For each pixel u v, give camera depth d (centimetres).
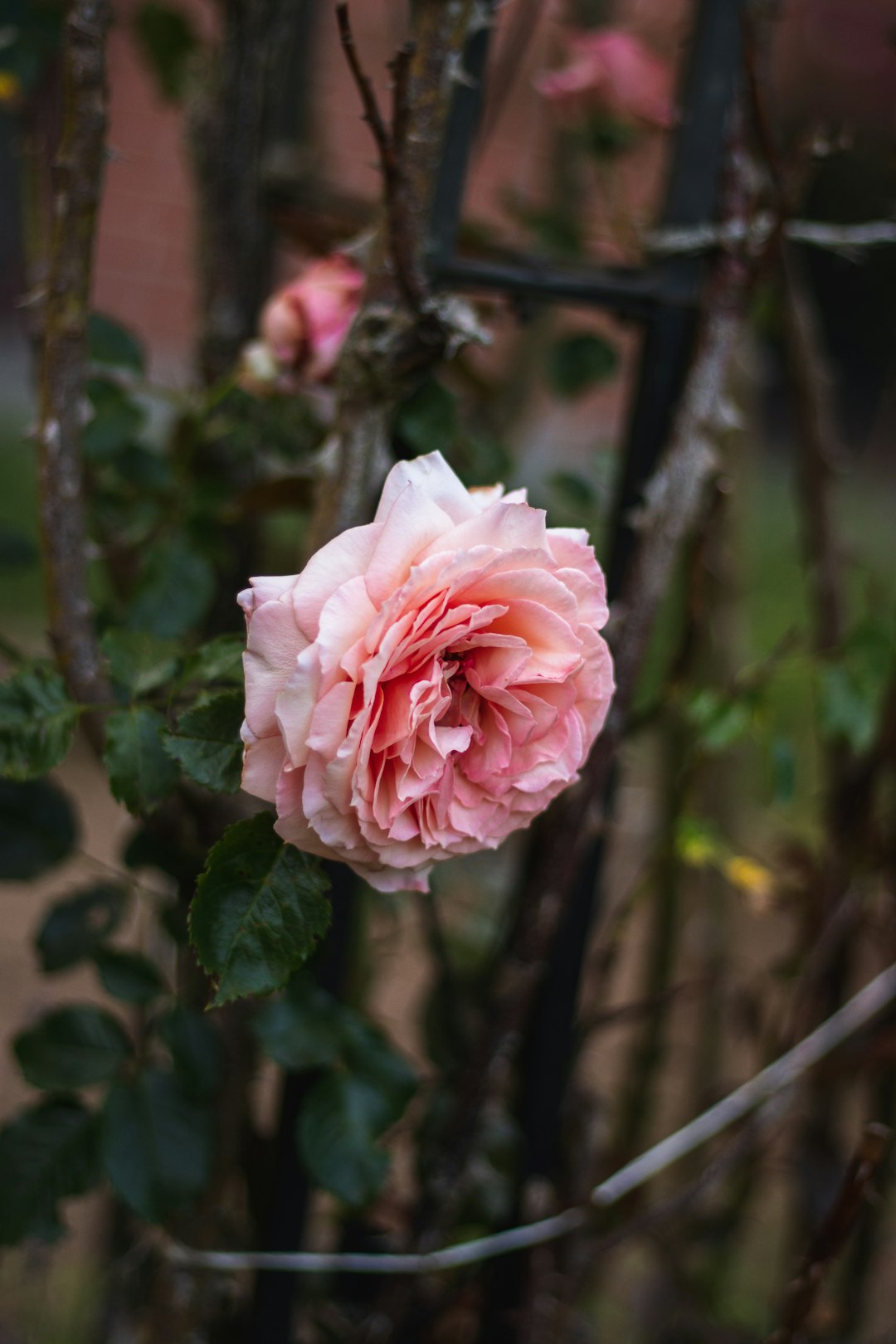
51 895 179
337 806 71
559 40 112
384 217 79
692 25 86
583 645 74
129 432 90
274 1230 88
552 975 91
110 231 273
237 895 73
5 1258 121
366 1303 97
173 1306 89
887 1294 129
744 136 85
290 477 87
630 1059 113
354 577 72
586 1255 95
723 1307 115
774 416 422
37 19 92
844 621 100
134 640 80
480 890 109
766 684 95
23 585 238
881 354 219
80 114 78
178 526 90
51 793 87
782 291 95
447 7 77
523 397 110
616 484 91
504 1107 98
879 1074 106
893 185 145
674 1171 115
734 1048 142
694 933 118
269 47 94
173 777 78
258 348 87
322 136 109
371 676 70
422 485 73
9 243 310
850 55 262
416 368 79
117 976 86
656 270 86
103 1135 84
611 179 107
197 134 94
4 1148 84
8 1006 151
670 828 98
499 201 109
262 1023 84
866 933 105
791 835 114
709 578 95
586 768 85
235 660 76
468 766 74
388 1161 84
